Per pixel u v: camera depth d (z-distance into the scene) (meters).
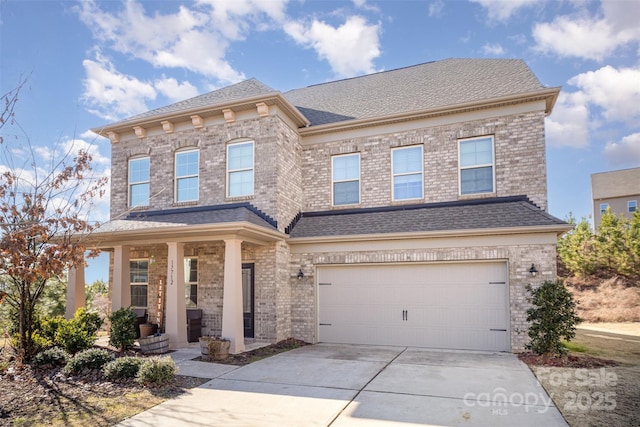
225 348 9.62
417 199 12.72
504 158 11.82
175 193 13.84
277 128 12.56
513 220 10.71
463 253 11.04
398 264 11.82
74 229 8.16
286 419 5.60
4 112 7.53
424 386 7.22
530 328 9.59
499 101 11.75
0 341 11.31
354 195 13.53
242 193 12.95
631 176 43.03
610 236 20.61
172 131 13.98
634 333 13.66
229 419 5.62
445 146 12.53
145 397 6.64
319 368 8.70
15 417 5.78
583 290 20.42
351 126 13.52
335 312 12.37
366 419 5.58
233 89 14.41
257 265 12.27
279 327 12.02
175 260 11.27
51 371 8.20
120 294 11.90
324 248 12.53
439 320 11.31
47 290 14.07
